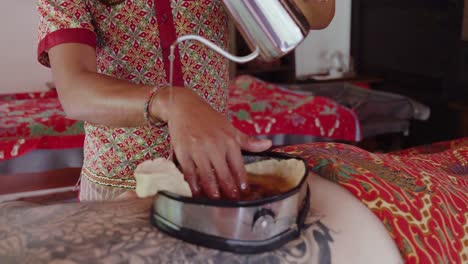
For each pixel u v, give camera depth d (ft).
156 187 1.76
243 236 1.69
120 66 2.96
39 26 2.60
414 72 10.43
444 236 2.24
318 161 2.48
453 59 9.16
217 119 1.90
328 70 12.87
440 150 3.75
